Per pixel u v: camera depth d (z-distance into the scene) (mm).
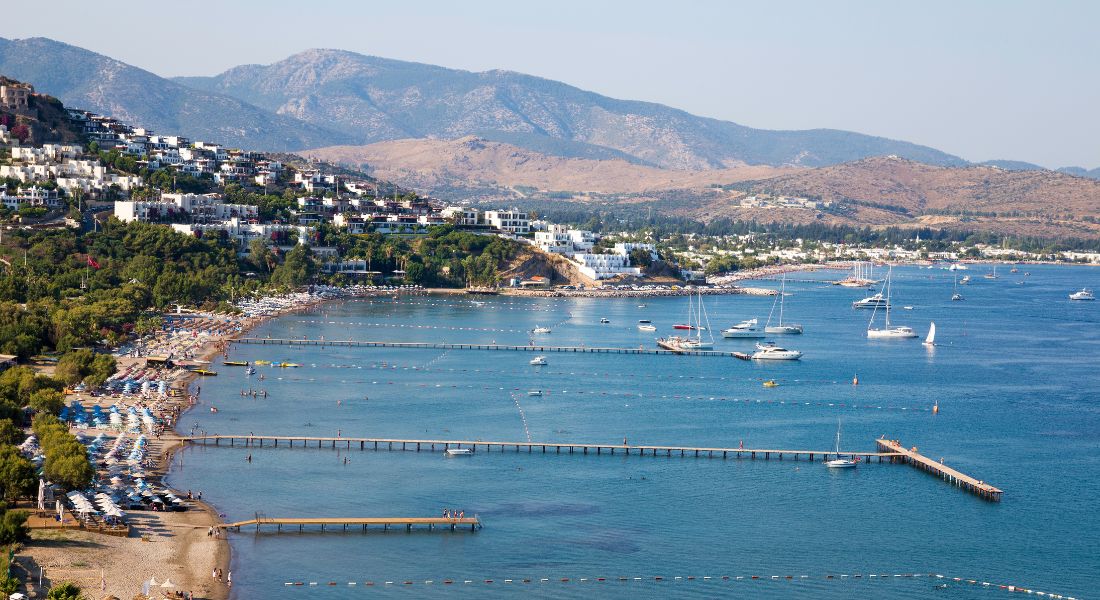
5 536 187375
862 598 195875
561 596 191125
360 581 192750
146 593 176625
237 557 198625
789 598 194750
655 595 193375
